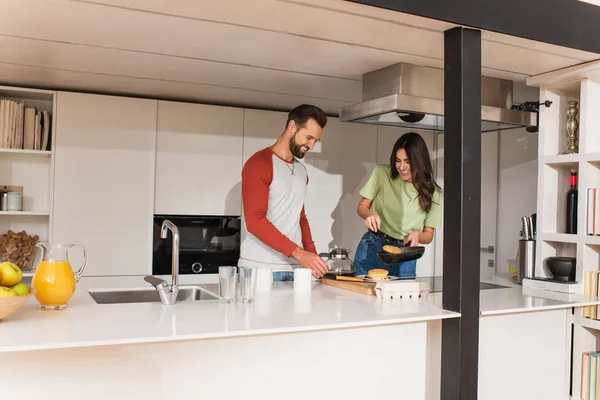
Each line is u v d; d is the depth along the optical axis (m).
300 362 2.04
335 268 2.89
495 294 2.72
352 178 4.67
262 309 2.13
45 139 3.84
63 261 2.02
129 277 3.96
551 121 3.07
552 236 2.96
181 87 3.82
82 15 2.41
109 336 1.64
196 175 4.14
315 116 2.85
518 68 2.95
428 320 2.29
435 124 3.43
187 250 4.14
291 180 2.97
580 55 2.65
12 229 4.01
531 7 2.34
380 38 2.51
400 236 3.46
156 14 2.36
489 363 2.44
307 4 2.13
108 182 3.90
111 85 3.81
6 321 1.78
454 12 2.15
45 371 1.69
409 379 2.26
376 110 3.02
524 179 4.14
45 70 3.42
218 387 1.92
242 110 4.28
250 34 2.58
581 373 2.64
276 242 2.67
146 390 1.82
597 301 2.58
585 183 2.82
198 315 1.99
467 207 2.21
